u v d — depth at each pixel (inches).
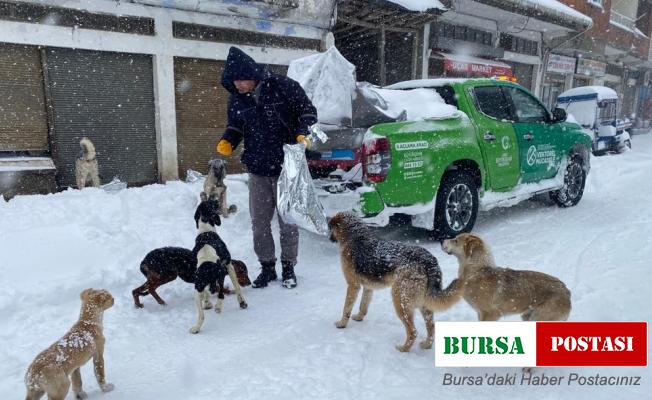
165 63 351.3
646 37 1181.1
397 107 228.5
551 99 891.4
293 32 420.8
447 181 224.8
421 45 550.9
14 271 168.2
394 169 201.0
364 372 116.0
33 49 300.5
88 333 104.8
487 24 639.1
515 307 125.1
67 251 185.5
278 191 159.0
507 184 255.9
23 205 229.0
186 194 276.2
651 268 172.2
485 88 254.5
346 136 202.5
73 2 304.2
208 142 392.2
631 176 406.9
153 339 136.4
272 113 168.4
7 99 295.9
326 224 155.9
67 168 324.2
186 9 354.6
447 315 149.2
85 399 106.3
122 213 238.5
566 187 302.8
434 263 125.6
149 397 106.8
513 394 106.9
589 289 158.7
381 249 135.4
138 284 178.1
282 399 104.7
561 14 668.7
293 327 142.4
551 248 211.0
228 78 165.3
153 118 359.6
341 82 204.7
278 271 195.9
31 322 145.3
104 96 332.8
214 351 128.3
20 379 114.7
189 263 158.7
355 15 463.5
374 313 154.2
